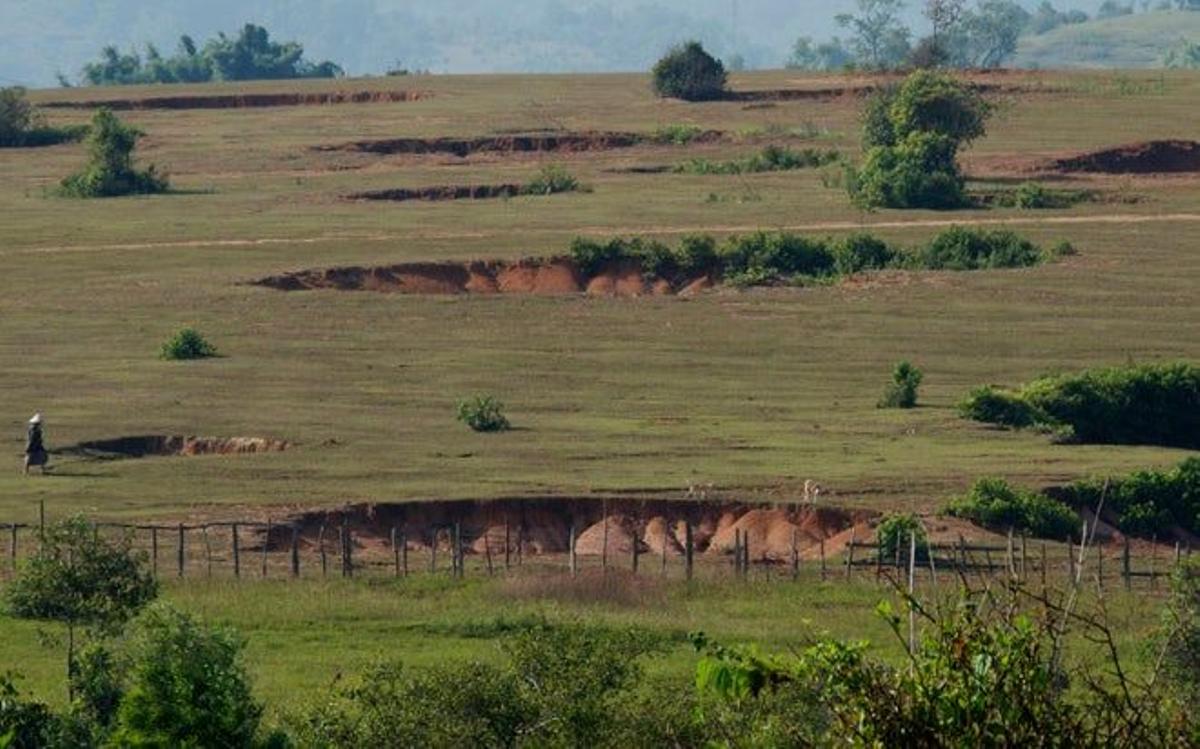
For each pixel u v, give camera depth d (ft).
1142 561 423.64
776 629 333.83
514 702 210.59
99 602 274.36
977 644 118.73
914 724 117.29
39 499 463.42
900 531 414.41
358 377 627.05
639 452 520.01
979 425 561.02
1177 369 587.27
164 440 542.98
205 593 370.53
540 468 499.10
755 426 558.15
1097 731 117.91
